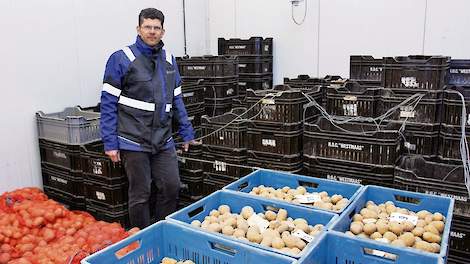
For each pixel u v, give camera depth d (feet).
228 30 16.63
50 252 6.89
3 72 10.16
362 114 9.08
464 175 7.65
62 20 11.32
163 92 8.43
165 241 5.45
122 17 12.94
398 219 5.73
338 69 14.30
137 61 8.09
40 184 11.21
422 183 7.32
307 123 8.82
